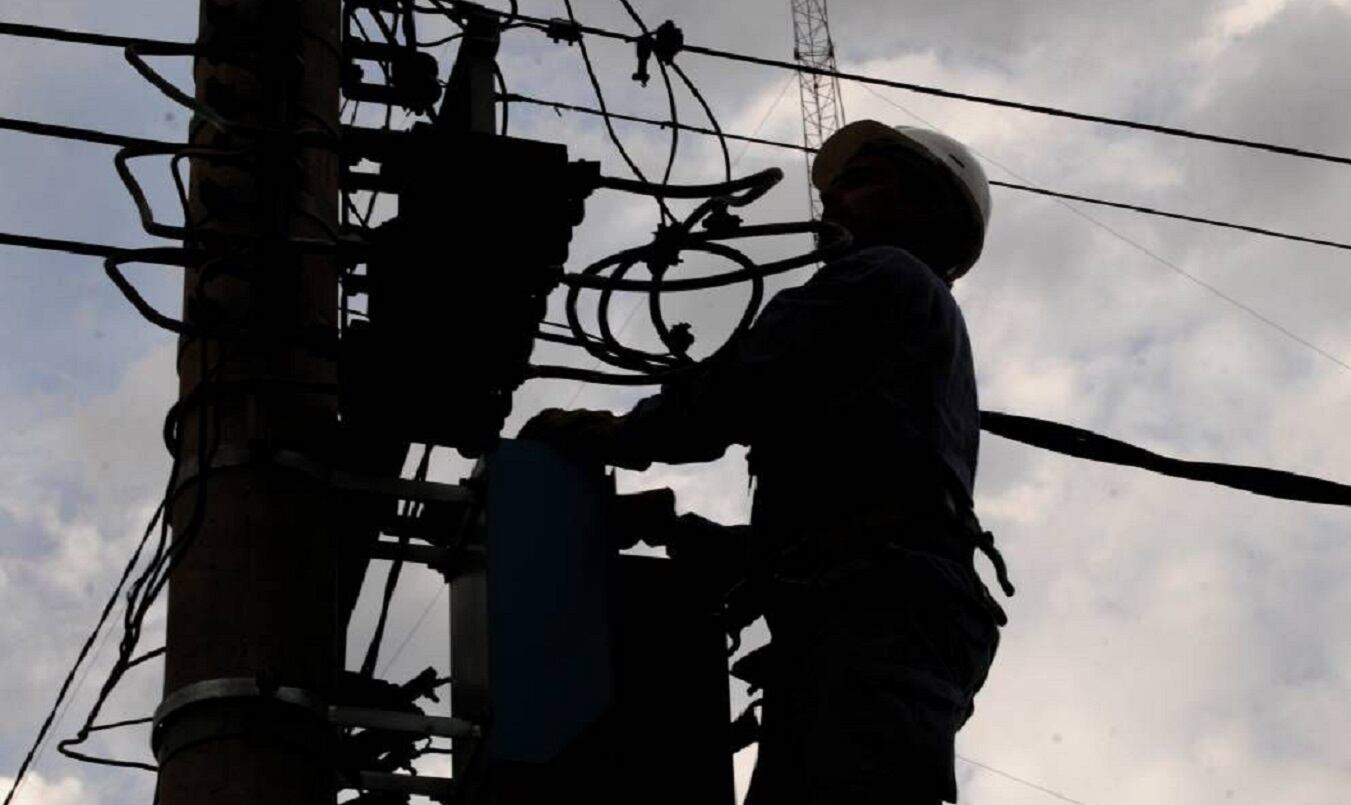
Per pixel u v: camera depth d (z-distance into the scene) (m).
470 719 5.92
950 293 6.09
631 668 5.88
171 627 5.94
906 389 5.77
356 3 8.22
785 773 5.52
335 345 6.20
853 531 5.59
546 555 5.99
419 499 6.20
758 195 6.74
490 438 6.14
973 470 5.93
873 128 6.73
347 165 7.63
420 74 8.11
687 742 5.80
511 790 5.66
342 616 6.67
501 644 5.82
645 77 7.79
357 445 6.29
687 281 6.58
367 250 6.02
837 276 5.95
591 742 5.77
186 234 6.43
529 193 6.00
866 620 5.43
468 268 5.97
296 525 6.11
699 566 6.05
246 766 5.73
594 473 6.16
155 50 6.85
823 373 5.84
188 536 6.00
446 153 5.96
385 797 6.48
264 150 6.44
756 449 5.96
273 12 6.80
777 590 5.61
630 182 6.86
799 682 5.52
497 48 7.09
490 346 6.02
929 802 5.23
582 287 6.57
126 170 6.59
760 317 5.94
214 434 6.09
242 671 5.83
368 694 6.69
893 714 5.27
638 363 6.75
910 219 6.61
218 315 6.38
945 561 5.56
